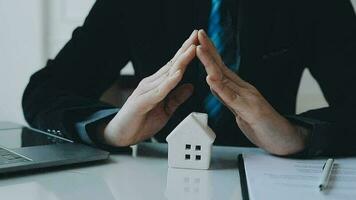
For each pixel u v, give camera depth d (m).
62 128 0.68
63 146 0.60
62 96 0.78
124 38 0.99
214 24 0.91
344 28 0.88
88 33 0.96
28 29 1.92
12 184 0.46
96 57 0.95
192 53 0.58
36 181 0.47
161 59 0.94
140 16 0.96
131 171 0.53
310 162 0.60
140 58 0.97
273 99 0.93
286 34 0.92
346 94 0.81
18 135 0.66
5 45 1.95
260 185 0.46
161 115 0.65
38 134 0.67
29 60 1.93
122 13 0.97
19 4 1.91
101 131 0.65
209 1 0.91
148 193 0.44
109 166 0.56
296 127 0.65
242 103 0.60
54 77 0.87
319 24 0.91
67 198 0.42
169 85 0.58
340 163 0.59
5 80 1.97
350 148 0.64
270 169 0.54
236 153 0.67
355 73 0.82
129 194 0.44
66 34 1.89
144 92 0.61
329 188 0.46
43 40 1.92
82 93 0.91
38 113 0.75
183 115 0.88
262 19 0.90
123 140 0.64
